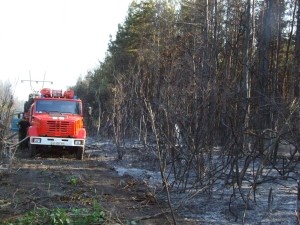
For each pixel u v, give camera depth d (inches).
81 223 271.0
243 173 325.7
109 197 360.8
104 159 632.4
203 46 542.3
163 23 1226.0
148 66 700.7
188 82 401.4
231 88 377.7
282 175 380.8
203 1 968.9
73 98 706.8
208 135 374.3
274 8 749.9
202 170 370.3
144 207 331.3
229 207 314.5
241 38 658.8
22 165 527.8
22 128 695.7
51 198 348.2
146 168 525.3
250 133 330.0
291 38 942.4
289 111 322.7
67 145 623.5
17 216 294.4
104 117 1070.4
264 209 324.2
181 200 339.9
